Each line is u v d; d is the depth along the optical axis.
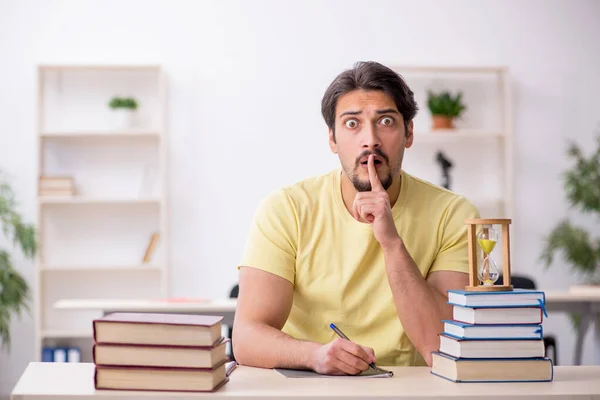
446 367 1.43
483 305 1.40
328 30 5.26
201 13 5.23
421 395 1.25
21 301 4.70
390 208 1.74
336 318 1.86
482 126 5.27
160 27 5.22
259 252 1.84
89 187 5.18
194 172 5.20
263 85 5.23
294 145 5.23
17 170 5.14
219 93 5.21
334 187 1.92
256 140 5.21
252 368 1.61
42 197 4.95
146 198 5.03
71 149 5.18
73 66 5.00
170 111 5.20
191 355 1.27
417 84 5.27
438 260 1.90
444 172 5.12
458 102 5.05
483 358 1.39
